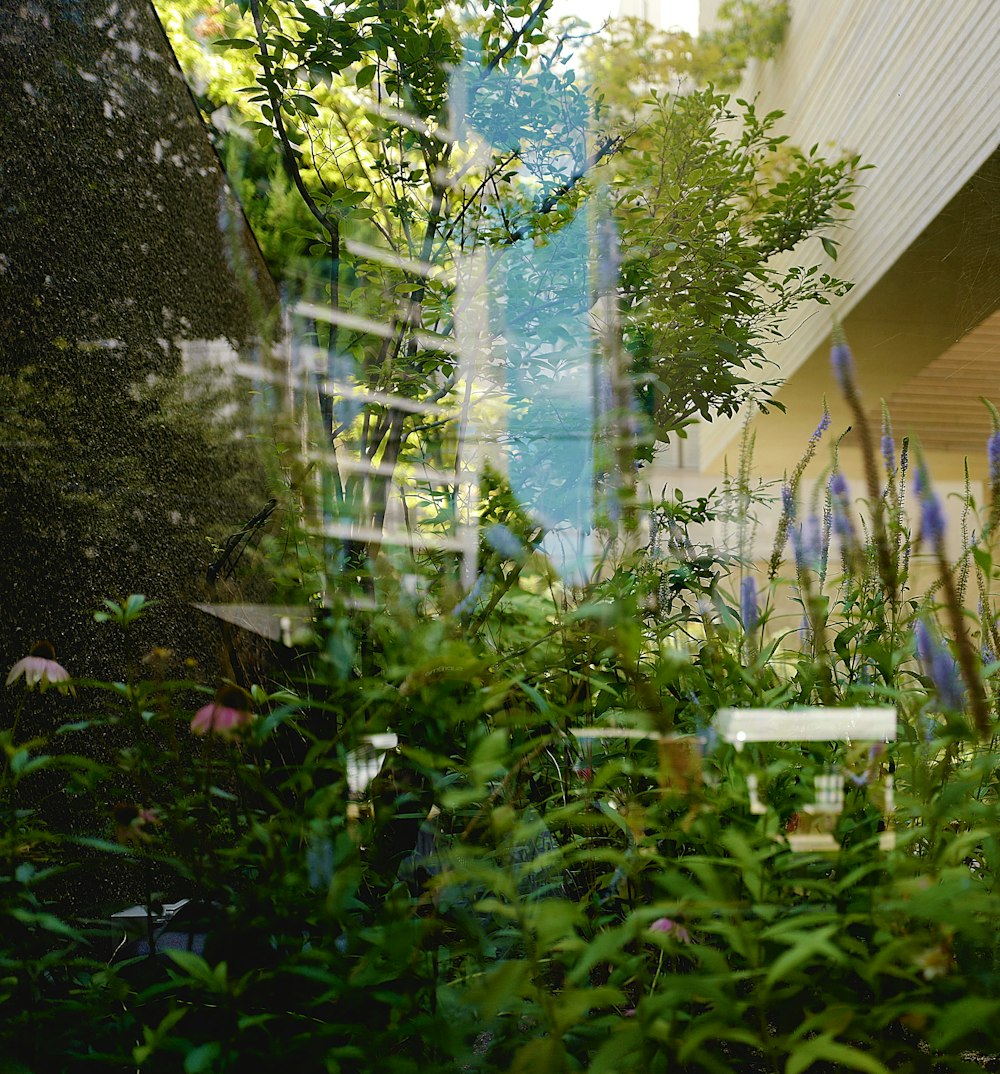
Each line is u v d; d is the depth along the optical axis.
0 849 1.06
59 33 1.91
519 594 1.47
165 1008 1.08
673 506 1.63
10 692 1.54
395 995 0.89
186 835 1.12
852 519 1.18
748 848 0.83
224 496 2.30
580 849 1.18
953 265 2.73
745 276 2.66
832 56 3.26
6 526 1.60
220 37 2.46
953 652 0.97
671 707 1.23
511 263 2.26
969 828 1.02
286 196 2.51
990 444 1.05
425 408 2.13
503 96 2.36
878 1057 0.79
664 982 0.81
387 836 1.31
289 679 1.52
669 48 2.85
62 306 1.81
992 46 2.36
